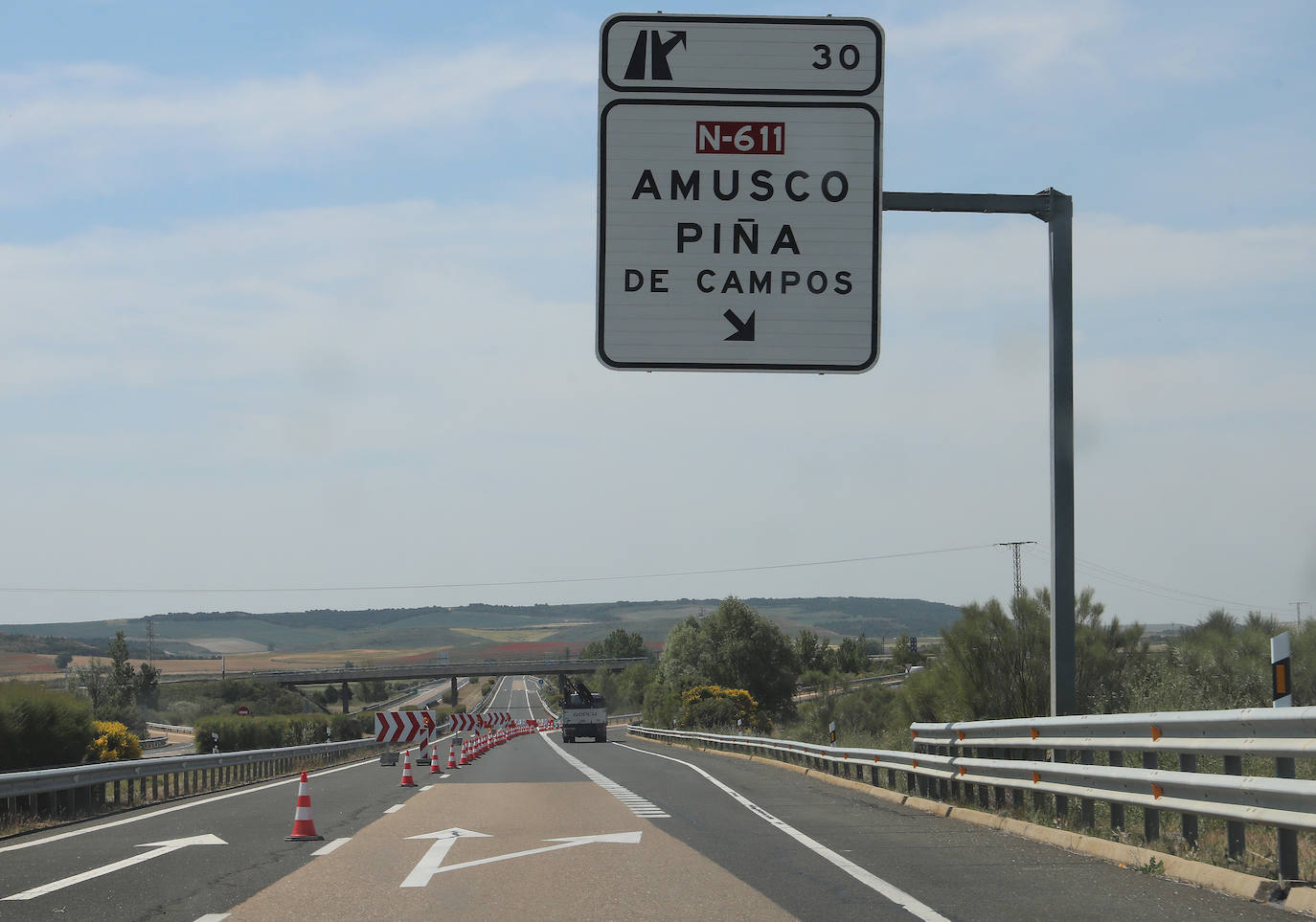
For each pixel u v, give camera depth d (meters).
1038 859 10.71
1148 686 21.83
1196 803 9.47
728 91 12.02
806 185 12.02
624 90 12.00
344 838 13.20
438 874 10.18
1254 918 7.71
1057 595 13.79
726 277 11.95
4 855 11.81
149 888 9.52
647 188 11.96
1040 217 13.77
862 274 12.00
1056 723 12.09
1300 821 7.88
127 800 19.59
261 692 133.88
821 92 12.05
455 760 32.19
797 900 8.65
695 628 111.94
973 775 14.79
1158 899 8.49
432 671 147.88
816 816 15.24
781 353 11.91
